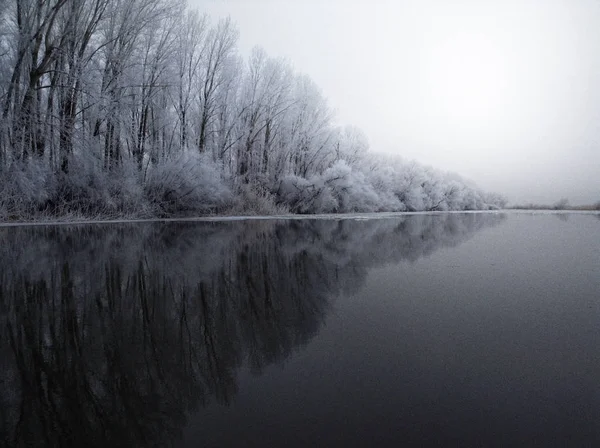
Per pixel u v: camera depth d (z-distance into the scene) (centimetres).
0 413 253
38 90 1773
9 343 371
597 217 3297
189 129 2744
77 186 1805
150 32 2147
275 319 446
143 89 2122
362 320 443
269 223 1967
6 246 977
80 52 1892
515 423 237
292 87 3553
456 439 220
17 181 1619
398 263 826
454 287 605
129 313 463
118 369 317
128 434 229
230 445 216
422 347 363
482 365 321
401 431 228
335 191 3384
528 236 1462
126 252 913
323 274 700
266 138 3222
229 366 322
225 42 2742
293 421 239
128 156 2198
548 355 343
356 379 296
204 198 2253
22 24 1688
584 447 212
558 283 636
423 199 4856
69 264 759
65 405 263
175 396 272
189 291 567
